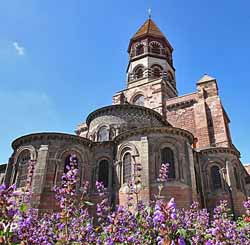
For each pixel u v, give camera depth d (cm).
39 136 2678
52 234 728
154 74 4784
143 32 5256
